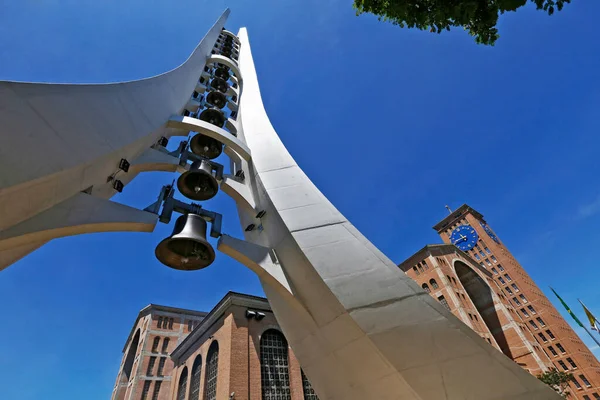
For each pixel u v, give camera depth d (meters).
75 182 7.18
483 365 6.94
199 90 16.25
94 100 8.09
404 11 6.52
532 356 52.28
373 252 9.33
